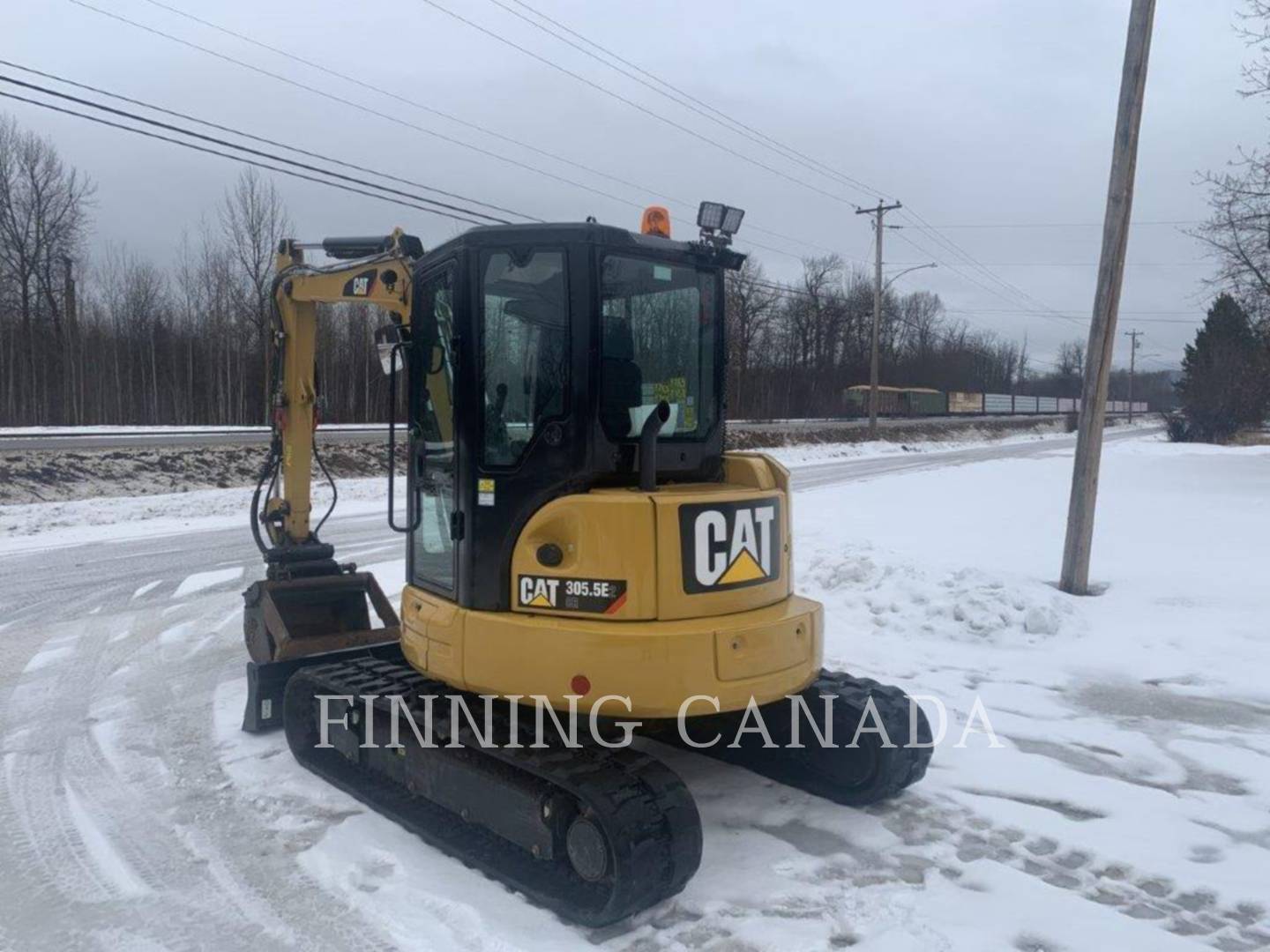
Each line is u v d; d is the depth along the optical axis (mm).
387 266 5859
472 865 4164
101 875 4121
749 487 4594
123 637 8070
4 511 15508
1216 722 6133
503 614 4188
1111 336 9305
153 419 44500
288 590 6473
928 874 4172
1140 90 9258
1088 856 4371
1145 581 9906
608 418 4234
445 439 4578
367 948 3570
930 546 12156
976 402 69875
